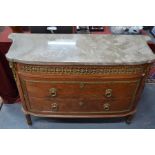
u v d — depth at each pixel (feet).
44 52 4.27
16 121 5.90
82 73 4.28
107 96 4.73
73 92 4.67
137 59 4.12
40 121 5.91
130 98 4.92
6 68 5.73
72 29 5.57
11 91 6.24
